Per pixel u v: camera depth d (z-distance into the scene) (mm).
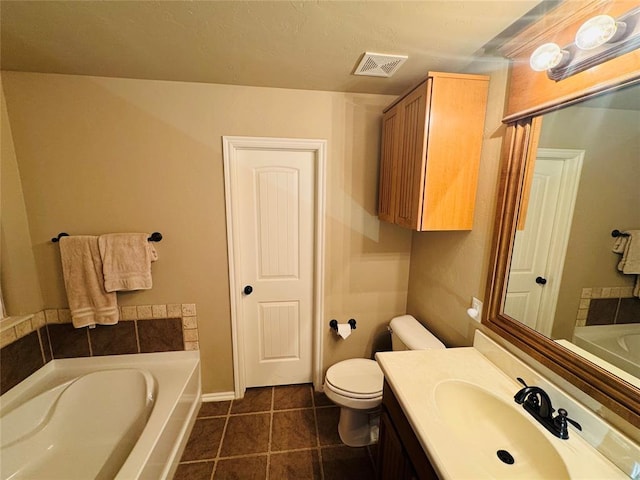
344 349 2178
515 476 839
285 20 1073
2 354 1543
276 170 1929
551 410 900
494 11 1000
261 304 2088
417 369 1203
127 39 1211
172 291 1895
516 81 1115
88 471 1461
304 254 2064
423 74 1538
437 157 1326
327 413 1968
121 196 1739
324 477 1525
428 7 985
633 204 753
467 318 1482
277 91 1756
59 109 1604
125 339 1904
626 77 733
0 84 1537
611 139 800
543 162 1038
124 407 1741
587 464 778
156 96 1668
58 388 1651
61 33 1166
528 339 1090
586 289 898
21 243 1659
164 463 1426
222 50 1299
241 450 1680
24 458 1468
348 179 1937
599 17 725
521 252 1145
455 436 858
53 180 1667
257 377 2189
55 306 1796
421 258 1957
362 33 1154
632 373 777
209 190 1810
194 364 1947
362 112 1856
